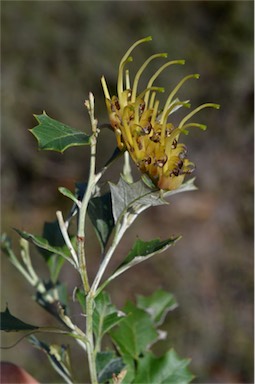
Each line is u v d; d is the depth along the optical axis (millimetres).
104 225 1401
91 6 5762
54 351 1455
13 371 1941
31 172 5605
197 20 6004
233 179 5680
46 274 4578
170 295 1730
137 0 5895
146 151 1232
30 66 5691
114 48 5750
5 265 4590
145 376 1534
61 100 5672
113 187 1241
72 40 5734
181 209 5555
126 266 1305
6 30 5672
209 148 5770
